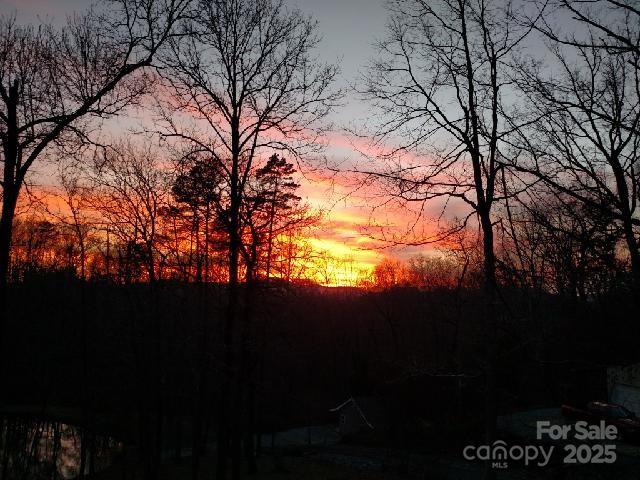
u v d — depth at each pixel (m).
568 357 8.52
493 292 9.54
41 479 28.97
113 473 29.48
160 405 24.11
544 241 8.07
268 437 46.84
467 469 25.02
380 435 39.28
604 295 7.44
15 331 33.09
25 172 9.52
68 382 37.53
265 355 18.86
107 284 27.77
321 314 48.19
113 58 10.79
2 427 39.00
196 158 14.38
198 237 18.89
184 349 19.44
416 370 11.78
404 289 43.50
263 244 15.01
